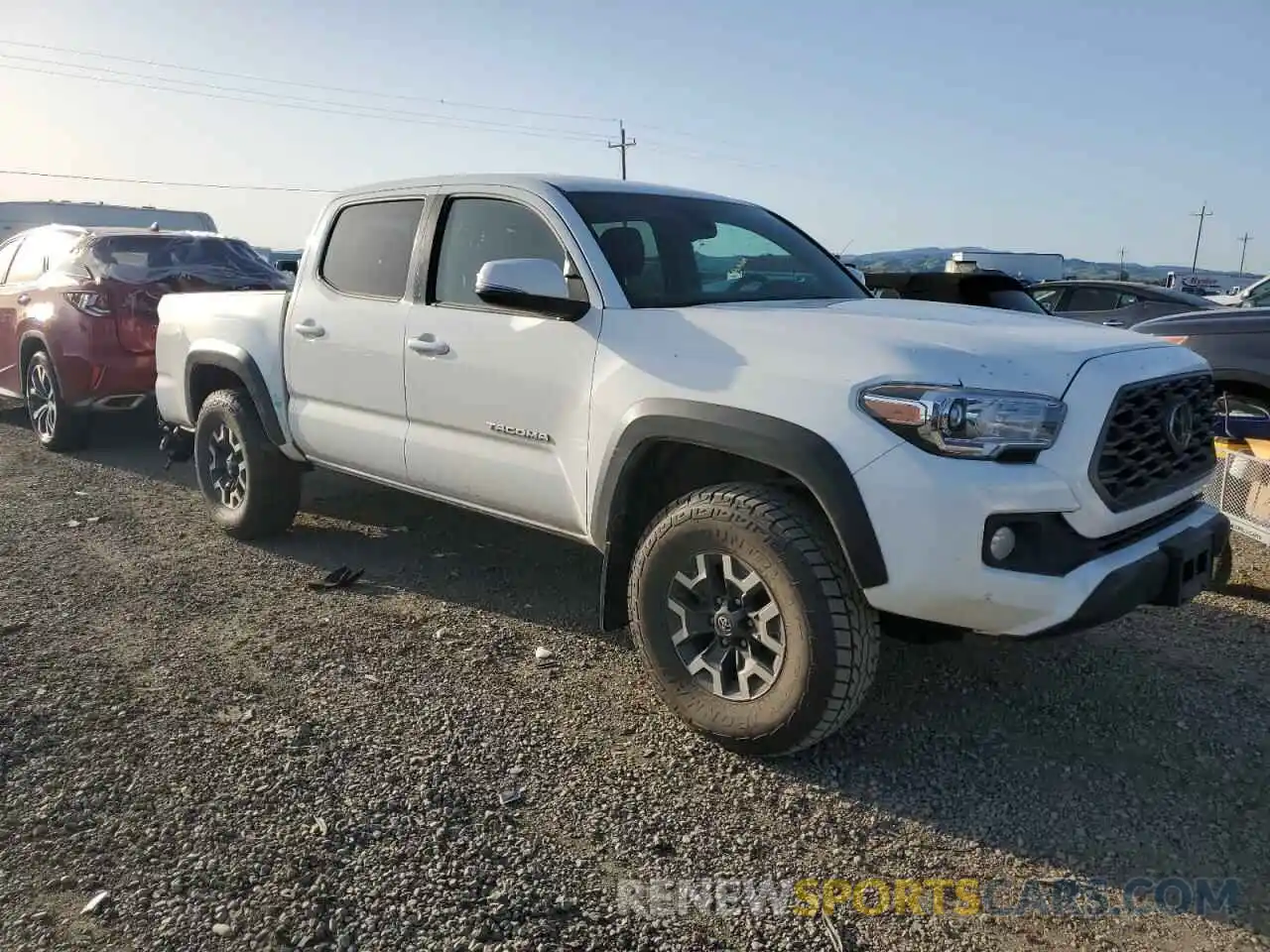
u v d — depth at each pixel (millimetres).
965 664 4043
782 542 3051
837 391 3016
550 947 2398
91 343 7422
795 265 4484
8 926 2426
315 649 4105
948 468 2850
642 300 3770
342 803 2971
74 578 4941
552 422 3785
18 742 3273
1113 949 2453
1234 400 6008
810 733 3119
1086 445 2912
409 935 2422
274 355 5102
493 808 2977
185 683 3756
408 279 4441
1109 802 3076
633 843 2832
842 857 2797
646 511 3680
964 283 5969
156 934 2410
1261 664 4086
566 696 3721
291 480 5477
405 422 4453
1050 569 2889
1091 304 13625
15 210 16922
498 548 5496
